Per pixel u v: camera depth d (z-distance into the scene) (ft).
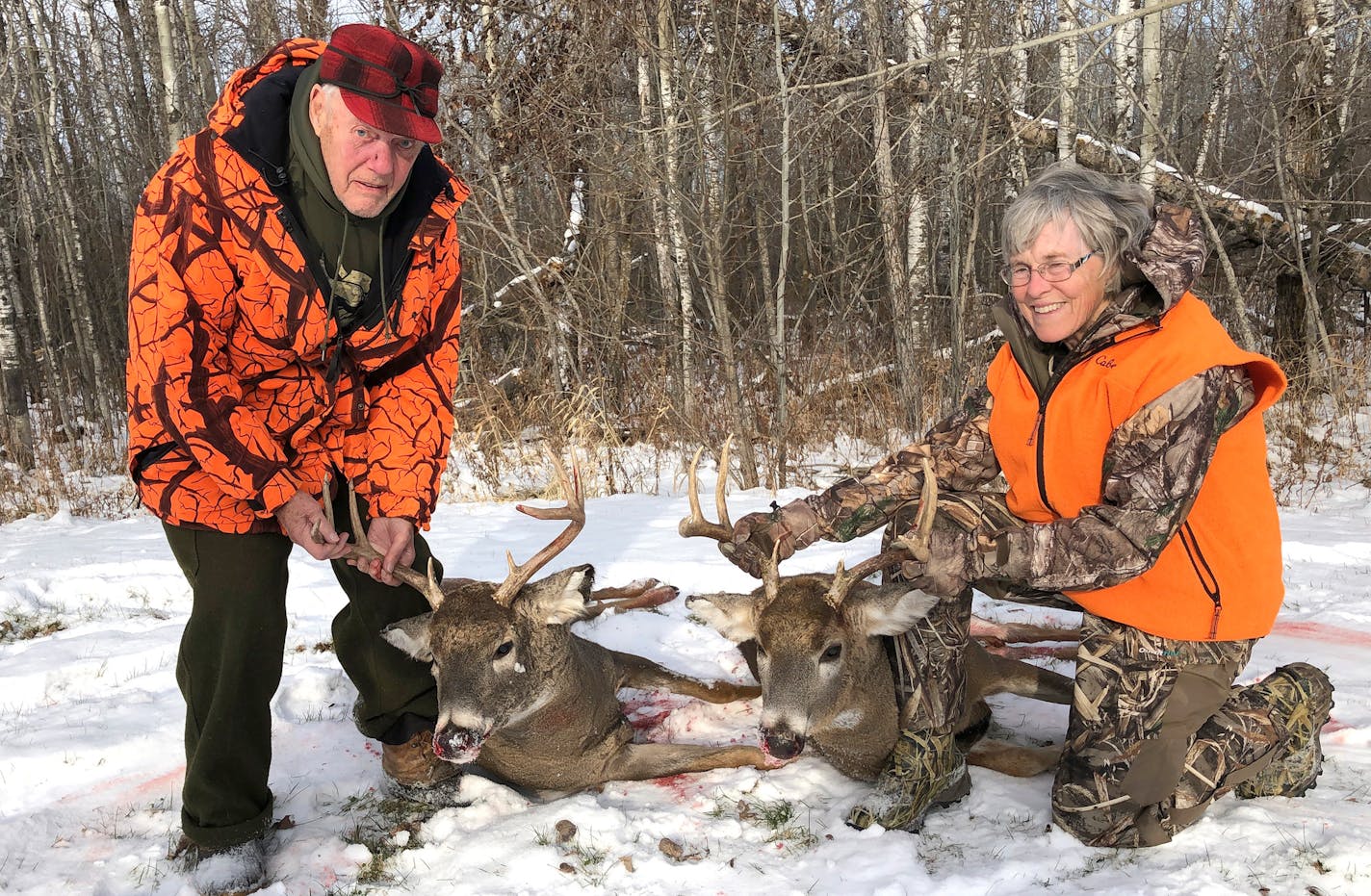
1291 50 35.88
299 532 10.43
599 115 34.12
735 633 11.89
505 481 32.09
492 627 11.19
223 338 10.18
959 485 12.52
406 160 10.00
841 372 37.45
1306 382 35.47
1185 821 10.35
